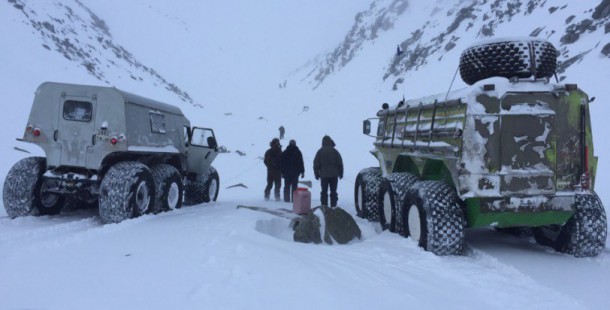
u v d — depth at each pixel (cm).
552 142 540
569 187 546
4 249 523
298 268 450
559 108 545
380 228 805
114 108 752
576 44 2312
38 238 600
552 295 400
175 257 479
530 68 587
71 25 5969
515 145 536
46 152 763
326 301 364
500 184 530
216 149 1117
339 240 677
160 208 835
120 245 534
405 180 694
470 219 566
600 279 459
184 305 346
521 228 698
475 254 570
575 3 2802
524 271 489
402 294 391
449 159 559
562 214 549
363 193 895
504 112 534
